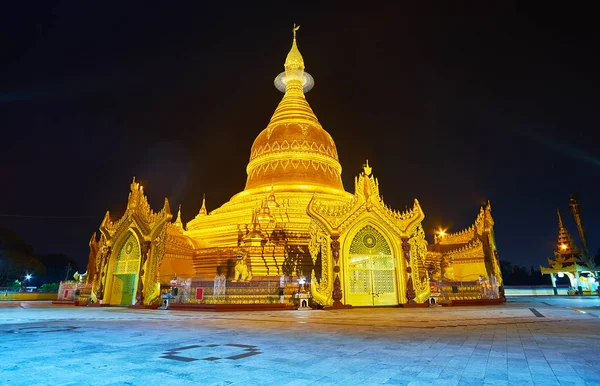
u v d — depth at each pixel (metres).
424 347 9.35
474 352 8.64
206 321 16.44
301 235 32.97
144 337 11.25
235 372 6.72
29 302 39.66
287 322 15.79
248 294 24.88
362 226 28.91
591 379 6.16
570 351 8.73
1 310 25.08
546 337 11.01
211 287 25.03
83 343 10.11
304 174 41.81
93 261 38.66
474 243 39.53
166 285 28.66
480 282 31.83
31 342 10.30
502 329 13.02
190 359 7.91
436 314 19.97
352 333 12.09
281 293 25.66
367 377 6.34
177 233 34.16
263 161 43.75
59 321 16.69
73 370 6.87
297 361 7.68
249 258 31.09
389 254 28.97
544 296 51.44
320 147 44.19
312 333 12.12
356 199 29.41
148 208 32.06
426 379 6.19
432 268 37.81
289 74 51.22
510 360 7.72
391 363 7.45
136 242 31.62
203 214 47.94
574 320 16.03
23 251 65.06
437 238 45.16
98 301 31.16
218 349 9.11
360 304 27.61
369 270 28.42
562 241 55.50
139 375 6.49
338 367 7.11
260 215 33.41
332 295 26.41
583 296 48.84
